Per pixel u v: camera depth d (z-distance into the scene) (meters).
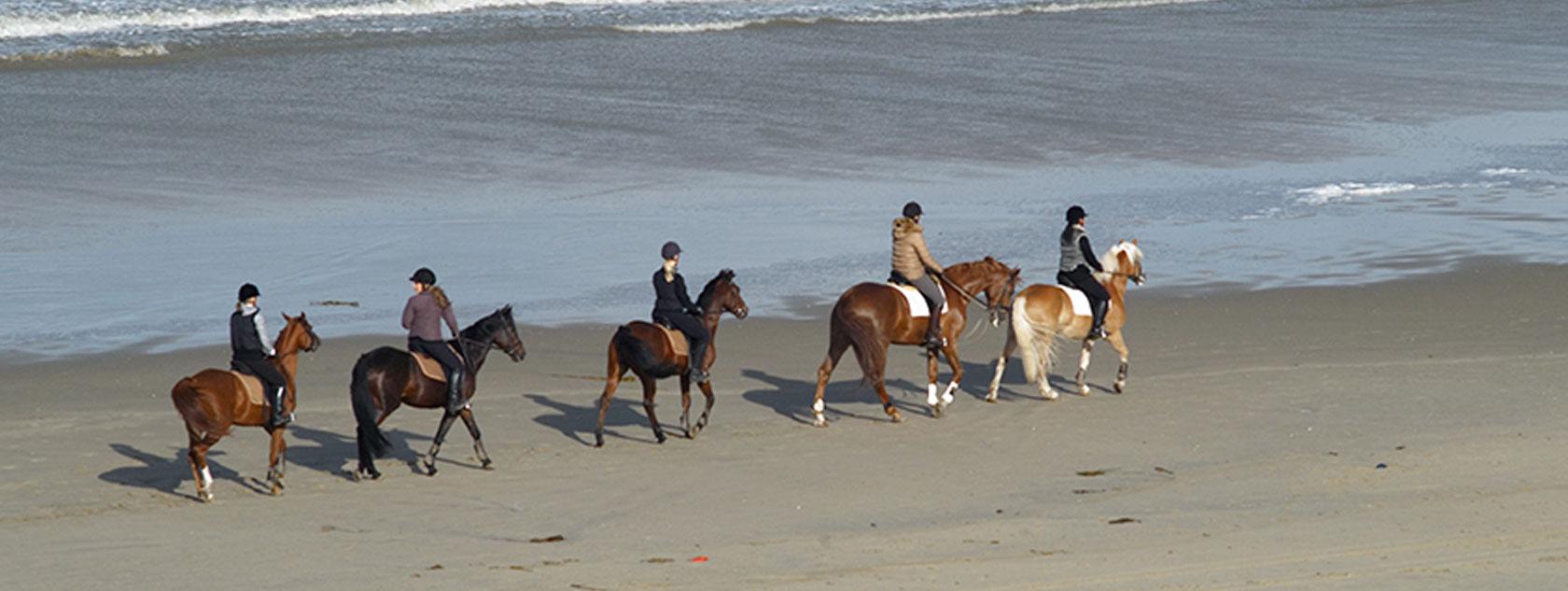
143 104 40.19
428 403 15.90
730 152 37.72
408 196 32.75
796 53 50.88
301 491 15.51
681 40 52.50
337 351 21.64
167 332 22.67
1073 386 20.09
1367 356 21.41
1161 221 31.27
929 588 11.79
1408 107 46.16
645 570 12.58
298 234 29.23
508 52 49.06
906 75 48.06
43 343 21.92
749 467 16.39
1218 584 11.73
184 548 13.45
